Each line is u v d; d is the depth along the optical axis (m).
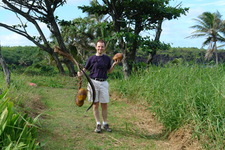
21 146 2.92
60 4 16.08
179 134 4.30
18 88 7.00
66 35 27.88
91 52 30.95
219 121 3.92
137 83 7.97
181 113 4.53
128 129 4.97
